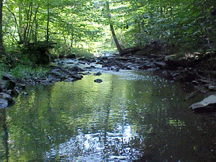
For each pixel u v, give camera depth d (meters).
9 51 10.21
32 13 13.05
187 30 7.06
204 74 7.83
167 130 3.39
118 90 6.50
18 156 2.55
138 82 7.99
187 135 3.20
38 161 2.45
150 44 17.53
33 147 2.79
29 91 6.17
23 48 10.59
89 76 9.66
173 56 10.50
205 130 3.38
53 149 2.75
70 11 15.09
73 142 2.96
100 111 4.38
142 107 4.67
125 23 17.58
